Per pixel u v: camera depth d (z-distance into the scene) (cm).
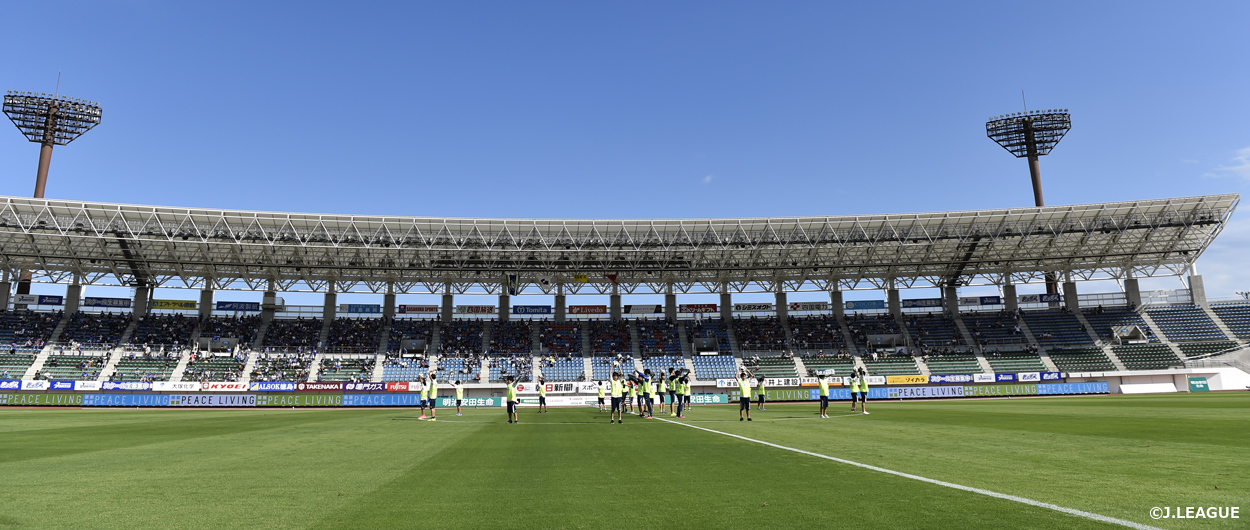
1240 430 1581
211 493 827
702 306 6469
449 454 1273
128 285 5731
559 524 644
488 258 5288
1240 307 5825
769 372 5753
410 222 4591
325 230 4538
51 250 4884
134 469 1064
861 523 623
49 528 639
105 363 5219
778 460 1093
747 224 4794
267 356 5628
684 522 644
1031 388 4750
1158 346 5603
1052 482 831
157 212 4306
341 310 6178
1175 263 5559
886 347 6106
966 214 4659
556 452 1291
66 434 1897
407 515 691
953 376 5159
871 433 1642
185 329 5794
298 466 1094
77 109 6244
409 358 5728
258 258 5162
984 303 6397
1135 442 1322
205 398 4216
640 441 1511
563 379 5634
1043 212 4656
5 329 5359
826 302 6475
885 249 5212
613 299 6444
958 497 738
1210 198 4534
